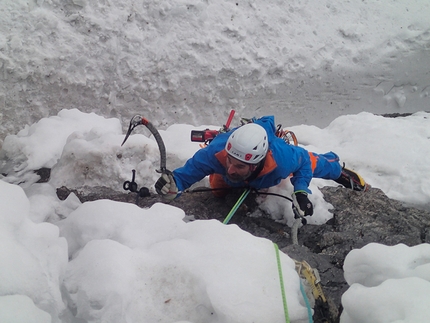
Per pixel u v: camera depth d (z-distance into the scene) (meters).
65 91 6.04
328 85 7.43
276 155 3.80
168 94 6.55
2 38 5.64
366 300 2.18
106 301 2.33
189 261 2.54
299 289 2.52
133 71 6.32
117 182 4.46
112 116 6.40
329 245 3.67
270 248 2.70
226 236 2.73
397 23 7.80
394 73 7.72
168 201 4.23
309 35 7.37
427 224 4.04
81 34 6.09
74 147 4.45
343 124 5.85
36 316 2.05
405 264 2.41
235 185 4.10
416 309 2.03
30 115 5.91
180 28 6.60
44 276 2.28
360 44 7.61
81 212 3.05
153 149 4.56
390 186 4.77
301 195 3.81
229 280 2.43
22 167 4.77
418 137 5.32
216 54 6.71
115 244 2.61
